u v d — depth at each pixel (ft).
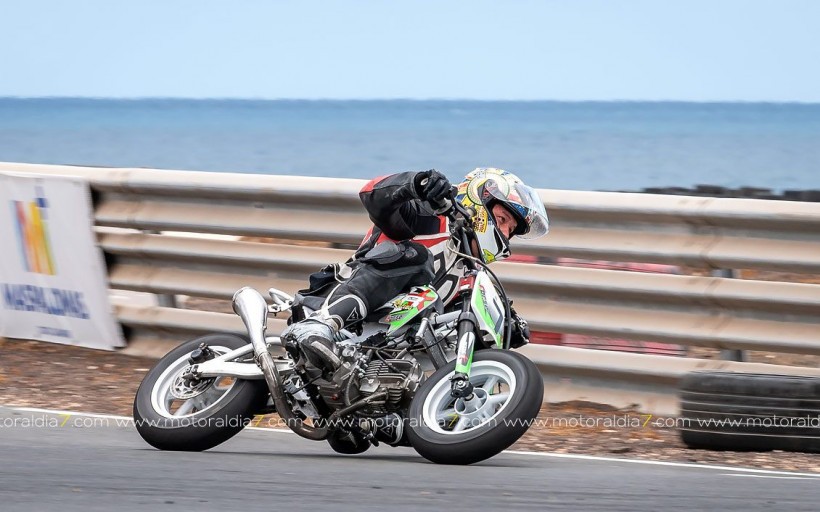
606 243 78.95
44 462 52.95
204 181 89.35
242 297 61.46
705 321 77.10
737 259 74.79
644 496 47.85
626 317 79.41
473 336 57.31
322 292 61.93
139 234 93.81
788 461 64.34
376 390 57.36
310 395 58.80
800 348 73.82
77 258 94.79
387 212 58.95
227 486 47.52
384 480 50.16
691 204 75.61
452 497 46.01
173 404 75.31
